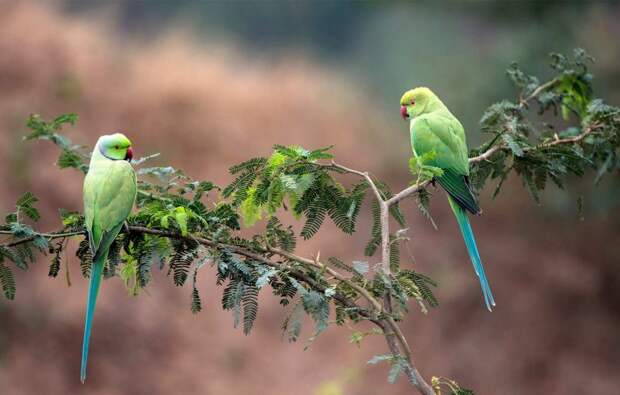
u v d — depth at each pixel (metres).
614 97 16.08
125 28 25.09
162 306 14.58
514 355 15.98
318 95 19.20
